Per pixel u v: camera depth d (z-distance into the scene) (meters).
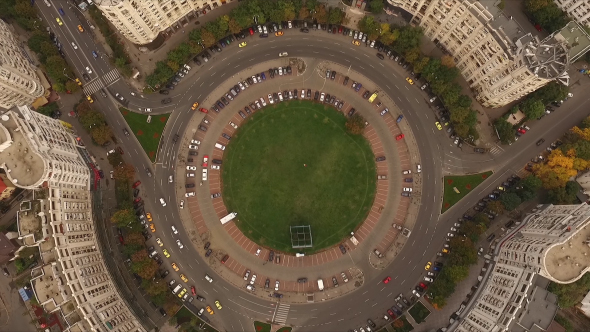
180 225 149.62
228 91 153.88
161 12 141.12
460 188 151.00
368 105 154.25
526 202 149.50
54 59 144.88
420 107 153.50
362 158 152.88
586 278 134.25
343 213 151.12
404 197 151.62
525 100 147.62
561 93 145.25
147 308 145.62
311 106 153.88
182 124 152.50
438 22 145.62
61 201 128.25
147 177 150.12
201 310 146.62
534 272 123.25
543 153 151.12
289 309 148.00
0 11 149.00
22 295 142.25
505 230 148.62
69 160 135.88
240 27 148.25
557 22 146.25
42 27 152.25
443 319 145.75
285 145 153.00
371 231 150.88
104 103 152.12
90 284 130.88
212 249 149.75
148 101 152.50
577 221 121.56
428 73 146.88
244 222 150.75
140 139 151.38
